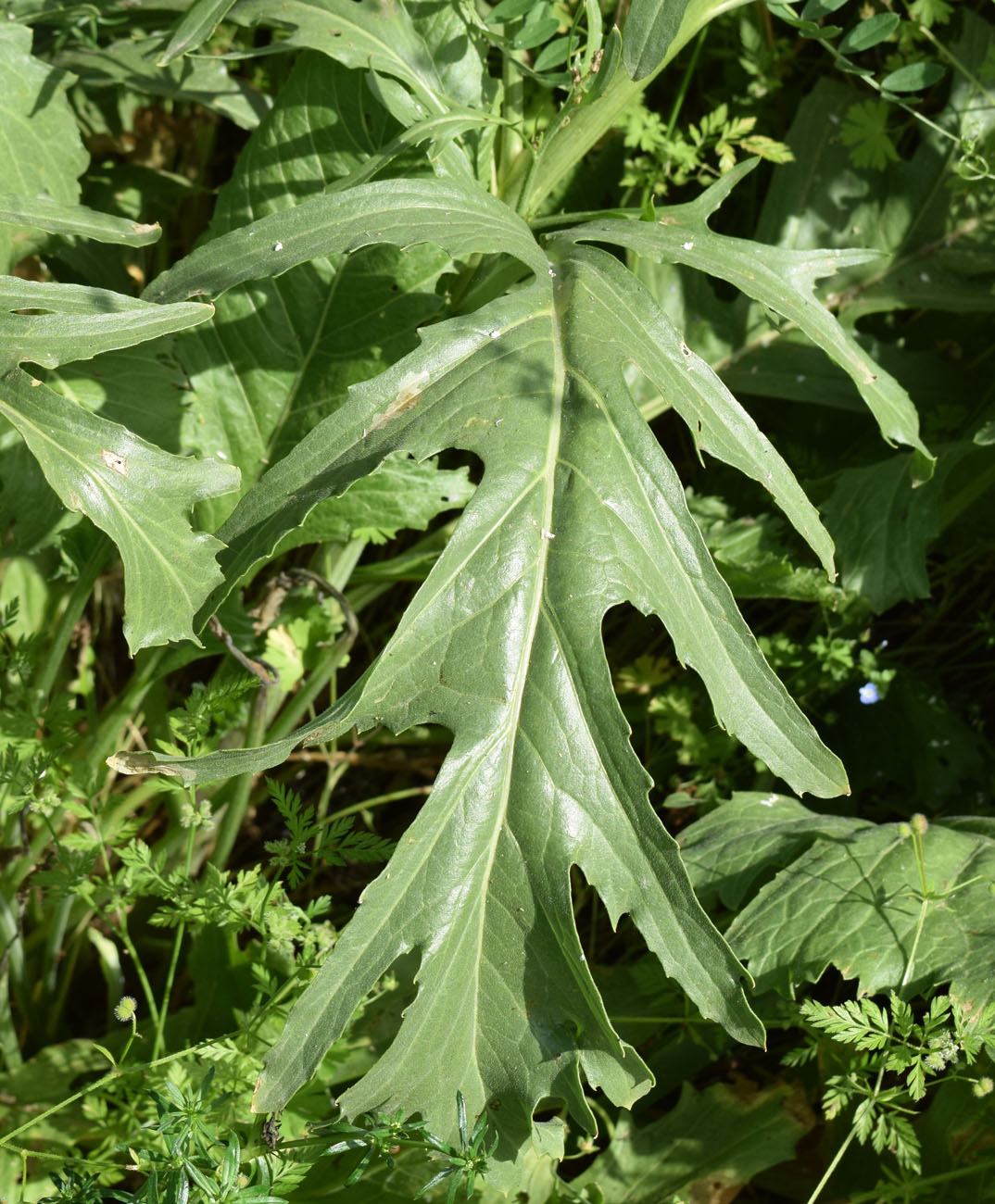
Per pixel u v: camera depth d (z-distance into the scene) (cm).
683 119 144
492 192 125
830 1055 118
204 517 124
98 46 131
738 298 137
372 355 122
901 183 138
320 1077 118
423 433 109
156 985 131
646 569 109
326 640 129
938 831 121
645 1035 124
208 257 112
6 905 123
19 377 108
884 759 135
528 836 109
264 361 123
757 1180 123
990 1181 117
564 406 111
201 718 119
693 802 129
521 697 109
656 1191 120
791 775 111
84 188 133
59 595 128
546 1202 119
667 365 113
